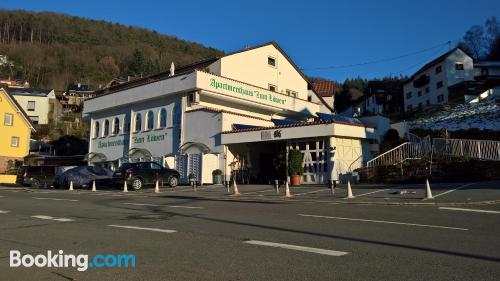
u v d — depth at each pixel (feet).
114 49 432.66
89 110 138.41
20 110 176.86
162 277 18.74
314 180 85.92
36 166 115.24
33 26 439.22
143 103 120.06
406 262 20.53
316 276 18.38
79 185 100.89
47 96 269.85
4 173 151.33
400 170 79.41
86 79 388.78
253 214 38.99
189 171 100.42
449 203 44.88
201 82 102.37
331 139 84.02
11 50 394.52
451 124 123.75
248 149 102.27
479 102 157.89
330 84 181.16
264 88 117.91
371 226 31.30
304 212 40.06
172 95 110.42
